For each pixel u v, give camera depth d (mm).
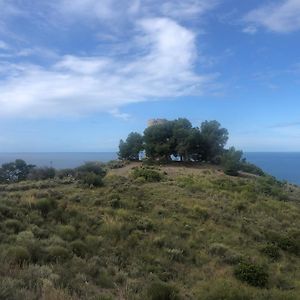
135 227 21672
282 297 14266
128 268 15836
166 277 15734
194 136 51281
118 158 55500
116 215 23281
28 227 18531
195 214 26109
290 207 33438
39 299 9125
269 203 33125
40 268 12086
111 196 27172
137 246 19172
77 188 30219
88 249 17078
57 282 11188
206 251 20203
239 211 29375
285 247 22938
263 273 16844
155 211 25641
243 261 18719
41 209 22109
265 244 22844
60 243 16438
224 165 48031
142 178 36500
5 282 9398
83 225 20828
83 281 12602
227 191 34781
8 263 11906
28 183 32250
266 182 42812
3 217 19359
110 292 12328
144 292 12688
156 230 22109
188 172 44500
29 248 14289
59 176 40031
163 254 18625
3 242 15500
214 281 15188
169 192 31500
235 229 24781
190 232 22688
